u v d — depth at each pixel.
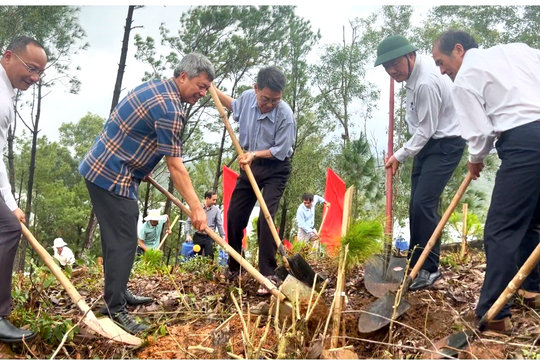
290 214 26.00
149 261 6.23
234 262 4.91
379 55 4.36
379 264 4.06
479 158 3.50
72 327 3.36
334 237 3.47
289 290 3.51
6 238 3.28
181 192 3.65
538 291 3.69
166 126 3.54
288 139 4.67
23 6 16.23
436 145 4.37
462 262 5.62
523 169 3.10
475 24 20.78
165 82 3.68
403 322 3.53
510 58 3.35
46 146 38.41
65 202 36.84
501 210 3.16
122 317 3.71
